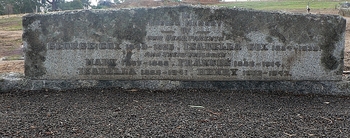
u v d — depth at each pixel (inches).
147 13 235.8
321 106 211.9
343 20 238.8
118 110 192.5
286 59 241.1
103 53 239.9
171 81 240.7
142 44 238.8
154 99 217.5
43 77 242.2
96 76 242.1
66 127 164.6
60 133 156.8
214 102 212.5
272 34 238.5
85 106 200.8
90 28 237.6
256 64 241.1
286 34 238.7
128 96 224.2
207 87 241.6
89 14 236.2
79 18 236.5
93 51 239.8
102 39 238.7
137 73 241.6
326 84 243.0
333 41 240.7
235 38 238.4
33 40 238.8
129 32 237.8
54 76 241.9
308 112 196.5
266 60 240.8
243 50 239.6
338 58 242.4
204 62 240.4
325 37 240.1
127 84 241.0
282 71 242.2
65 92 234.5
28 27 237.8
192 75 241.6
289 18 237.3
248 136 154.9
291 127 169.0
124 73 241.6
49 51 239.8
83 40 238.8
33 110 193.8
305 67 242.4
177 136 153.7
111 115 183.0
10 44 672.4
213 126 167.0
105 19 237.0
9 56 505.7
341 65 243.1
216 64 240.5
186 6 235.3
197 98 221.0
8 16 1475.1
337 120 181.6
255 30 237.9
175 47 239.0
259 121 176.9
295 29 238.2
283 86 242.4
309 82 242.8
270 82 242.2
